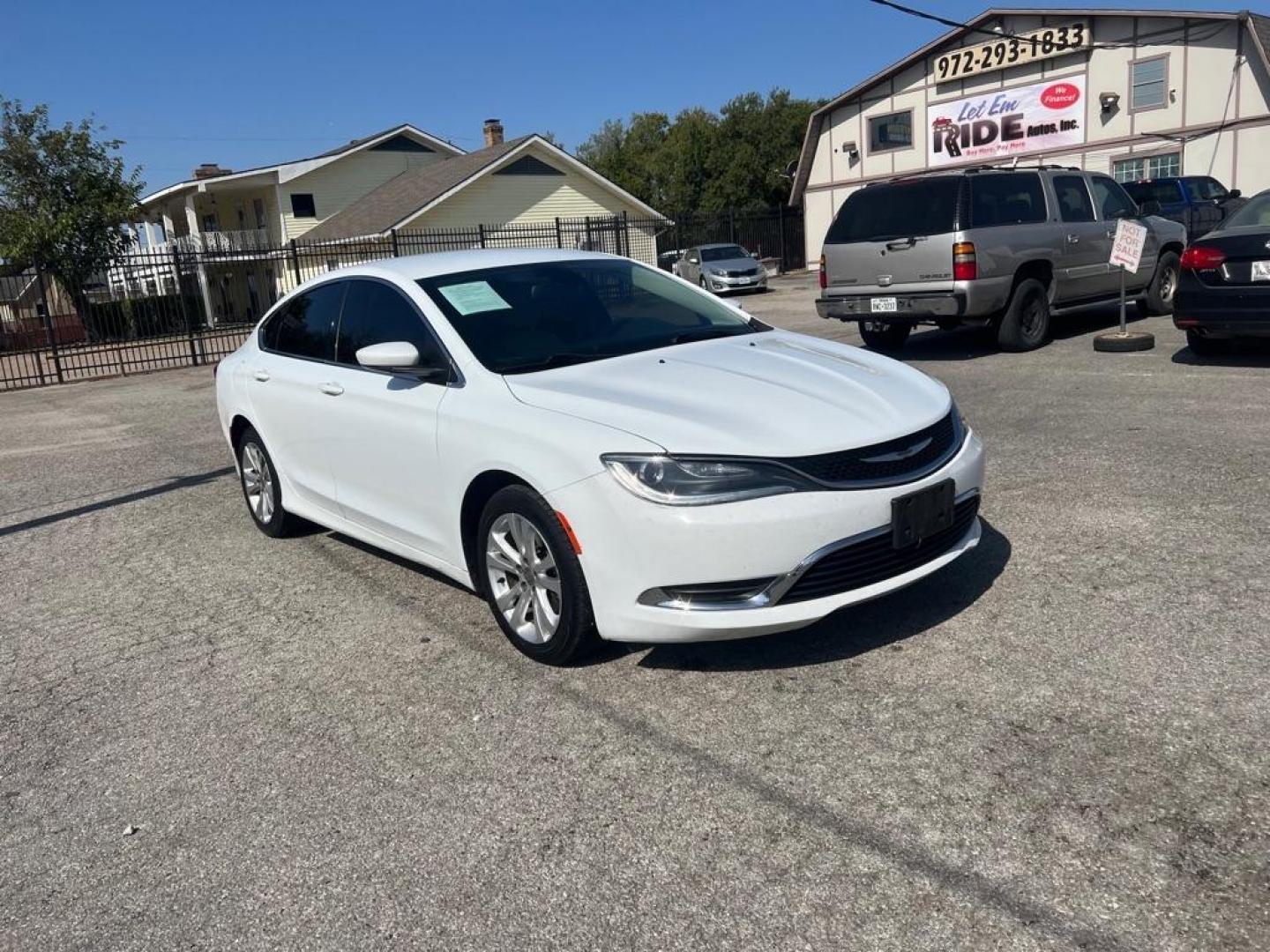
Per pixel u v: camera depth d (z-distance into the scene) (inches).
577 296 190.4
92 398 566.9
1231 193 783.7
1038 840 105.0
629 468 135.7
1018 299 402.6
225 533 248.8
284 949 99.4
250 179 1248.2
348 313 199.3
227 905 106.8
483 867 109.3
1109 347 395.5
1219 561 173.5
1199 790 110.6
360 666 162.9
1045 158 1128.2
